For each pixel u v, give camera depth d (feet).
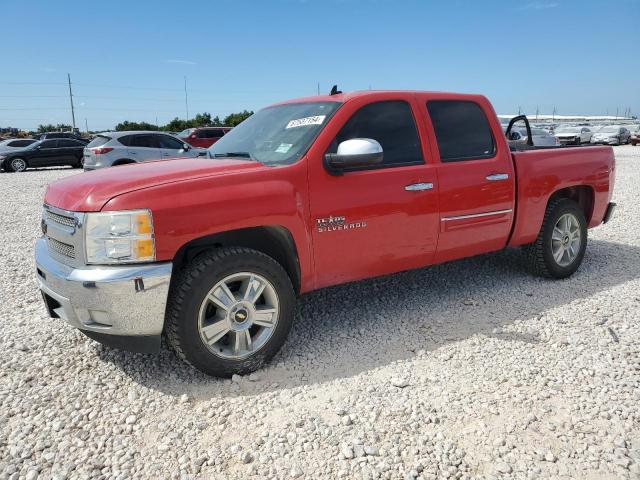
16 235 25.99
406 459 8.12
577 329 12.73
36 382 10.55
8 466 8.05
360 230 11.82
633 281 16.37
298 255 11.07
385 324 13.30
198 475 7.84
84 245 9.46
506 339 12.24
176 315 9.79
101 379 10.64
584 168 16.61
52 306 10.92
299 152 11.40
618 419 8.99
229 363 10.41
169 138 51.03
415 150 12.96
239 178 10.34
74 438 8.74
